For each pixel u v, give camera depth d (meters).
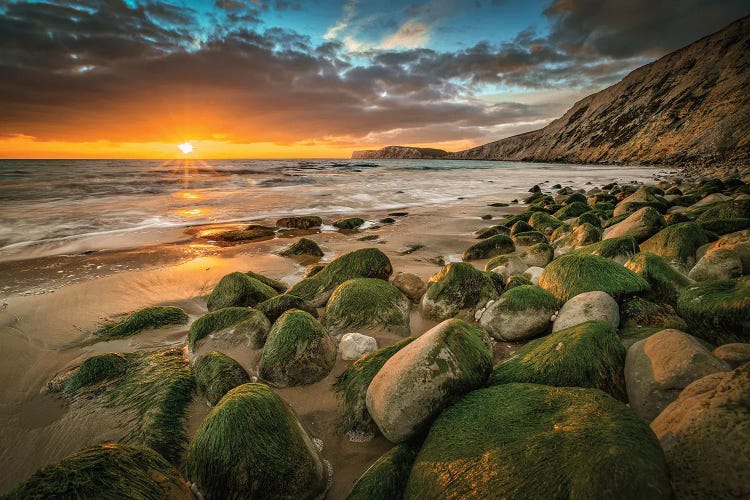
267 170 52.03
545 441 2.23
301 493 2.83
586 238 8.82
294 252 10.28
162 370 4.52
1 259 9.85
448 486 2.28
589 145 87.94
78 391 4.30
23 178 31.83
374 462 3.17
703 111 61.31
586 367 3.31
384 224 15.34
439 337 3.29
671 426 2.31
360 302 5.62
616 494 1.80
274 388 4.26
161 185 28.75
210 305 6.67
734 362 2.90
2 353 5.22
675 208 12.78
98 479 2.33
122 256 10.19
